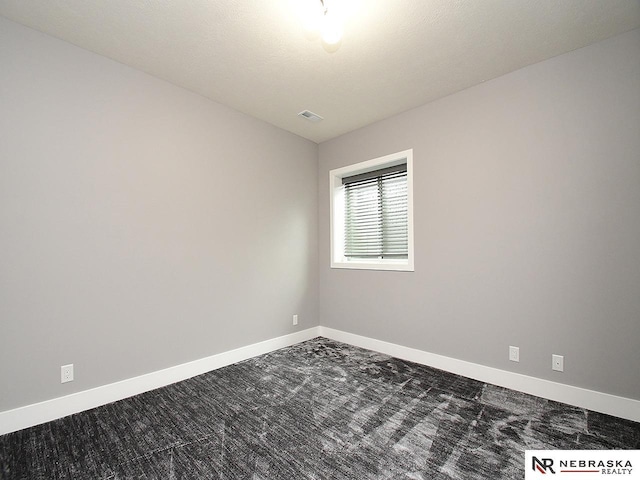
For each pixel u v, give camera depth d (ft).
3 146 5.74
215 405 6.74
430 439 5.46
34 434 5.66
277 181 10.86
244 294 9.73
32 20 5.85
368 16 5.71
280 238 10.93
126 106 7.30
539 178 7.13
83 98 6.68
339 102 9.11
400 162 10.24
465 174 8.33
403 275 9.70
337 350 10.55
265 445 5.33
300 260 11.64
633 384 6.02
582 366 6.57
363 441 5.42
